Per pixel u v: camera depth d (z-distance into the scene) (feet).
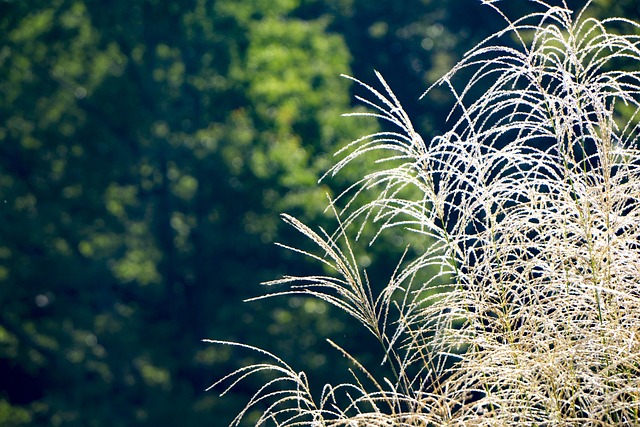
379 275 44.60
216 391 53.16
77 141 61.00
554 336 10.61
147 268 59.21
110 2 61.77
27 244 59.93
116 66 62.39
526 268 10.63
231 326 52.75
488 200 10.66
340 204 49.83
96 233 60.70
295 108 57.62
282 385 49.16
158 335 57.11
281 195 54.39
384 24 65.16
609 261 10.19
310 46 61.52
